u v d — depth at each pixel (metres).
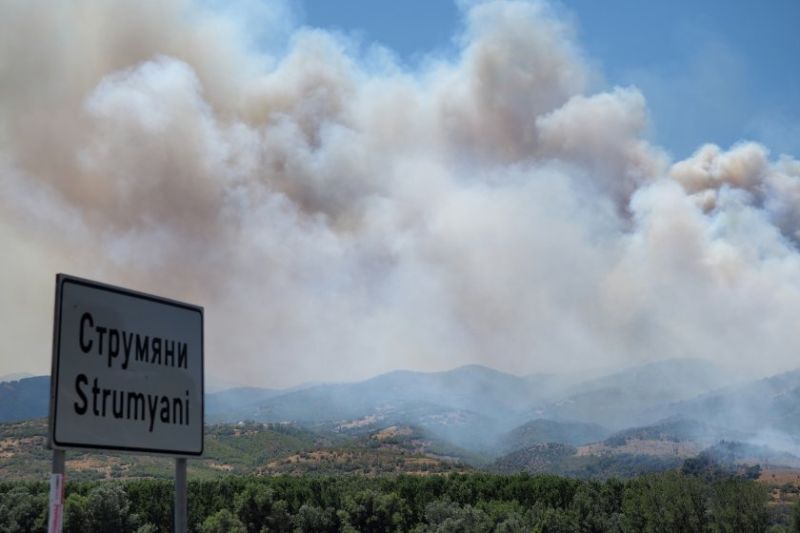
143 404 11.01
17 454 183.00
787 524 100.62
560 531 110.00
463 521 108.25
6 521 93.69
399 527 118.75
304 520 115.75
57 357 10.02
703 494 99.62
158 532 111.12
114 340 10.73
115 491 104.69
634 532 103.81
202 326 12.02
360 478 143.62
